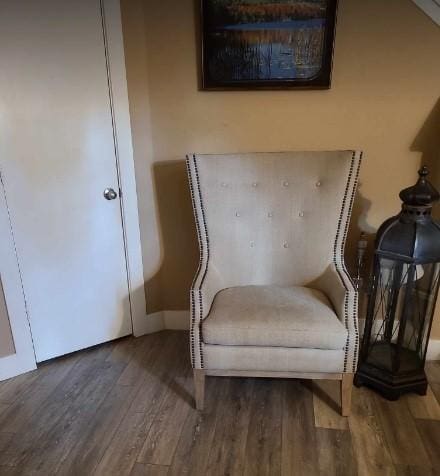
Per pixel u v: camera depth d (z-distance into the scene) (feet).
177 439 5.01
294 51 5.90
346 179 5.66
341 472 4.51
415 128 6.09
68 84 5.74
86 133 6.04
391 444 4.90
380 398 5.69
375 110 6.11
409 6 5.57
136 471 4.57
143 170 6.68
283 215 5.98
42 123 5.69
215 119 6.46
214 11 5.83
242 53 5.99
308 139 6.40
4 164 5.57
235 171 5.92
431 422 5.24
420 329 5.59
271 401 5.67
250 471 4.54
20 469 4.60
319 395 5.78
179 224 7.05
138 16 5.99
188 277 7.36
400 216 5.21
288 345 4.85
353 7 5.67
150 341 7.29
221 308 5.24
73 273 6.50
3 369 6.16
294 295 5.60
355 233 6.75
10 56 5.30
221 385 6.03
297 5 5.67
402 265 5.19
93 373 6.37
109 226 6.63
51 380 6.20
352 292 4.99
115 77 6.02
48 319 6.46
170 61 6.22
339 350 4.86
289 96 6.20
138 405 5.63
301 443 4.92
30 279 6.14
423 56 5.75
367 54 5.86
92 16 5.65
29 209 5.89
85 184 6.23
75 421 5.33
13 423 5.30
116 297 7.03
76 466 4.64
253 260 6.12
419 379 5.65
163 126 6.55
